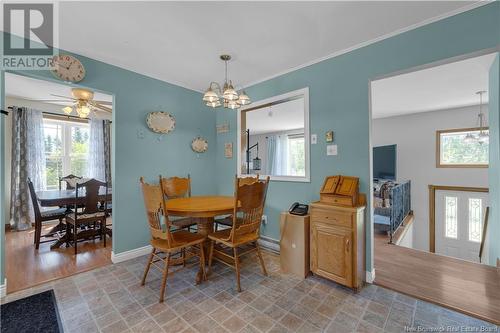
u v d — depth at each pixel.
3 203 1.97
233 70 2.90
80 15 1.81
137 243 2.85
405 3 1.71
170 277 2.31
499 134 2.31
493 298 1.90
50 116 4.50
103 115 5.08
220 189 3.81
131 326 1.61
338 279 2.09
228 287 2.12
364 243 2.21
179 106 3.34
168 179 3.06
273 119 5.73
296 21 1.92
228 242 2.13
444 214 5.12
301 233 2.33
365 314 1.74
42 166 4.34
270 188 3.12
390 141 5.73
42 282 2.20
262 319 1.69
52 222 4.50
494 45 1.65
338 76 2.45
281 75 2.96
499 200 2.35
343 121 2.42
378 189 5.04
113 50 2.37
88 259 2.75
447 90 3.68
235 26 1.98
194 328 1.59
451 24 1.82
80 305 1.85
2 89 1.98
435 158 5.17
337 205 2.18
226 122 3.71
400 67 2.05
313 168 2.67
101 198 3.34
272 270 2.47
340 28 2.02
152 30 2.03
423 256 2.83
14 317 1.70
